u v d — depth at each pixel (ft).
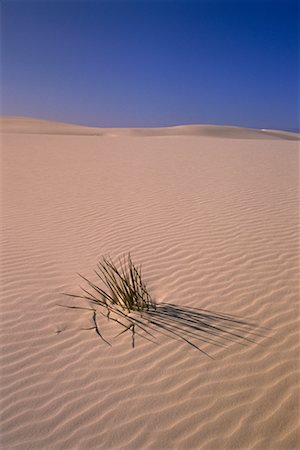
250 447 9.01
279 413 9.79
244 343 12.24
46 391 10.72
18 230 22.79
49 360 11.86
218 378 10.94
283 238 19.95
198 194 29.66
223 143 81.66
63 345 12.52
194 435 9.37
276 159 50.67
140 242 20.18
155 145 74.64
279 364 11.30
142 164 45.93
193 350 12.06
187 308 14.17
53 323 13.64
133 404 10.25
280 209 25.09
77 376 11.22
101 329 13.30
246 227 21.75
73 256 18.99
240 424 9.58
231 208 25.58
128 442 9.26
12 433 9.52
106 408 10.16
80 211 26.27
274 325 13.01
